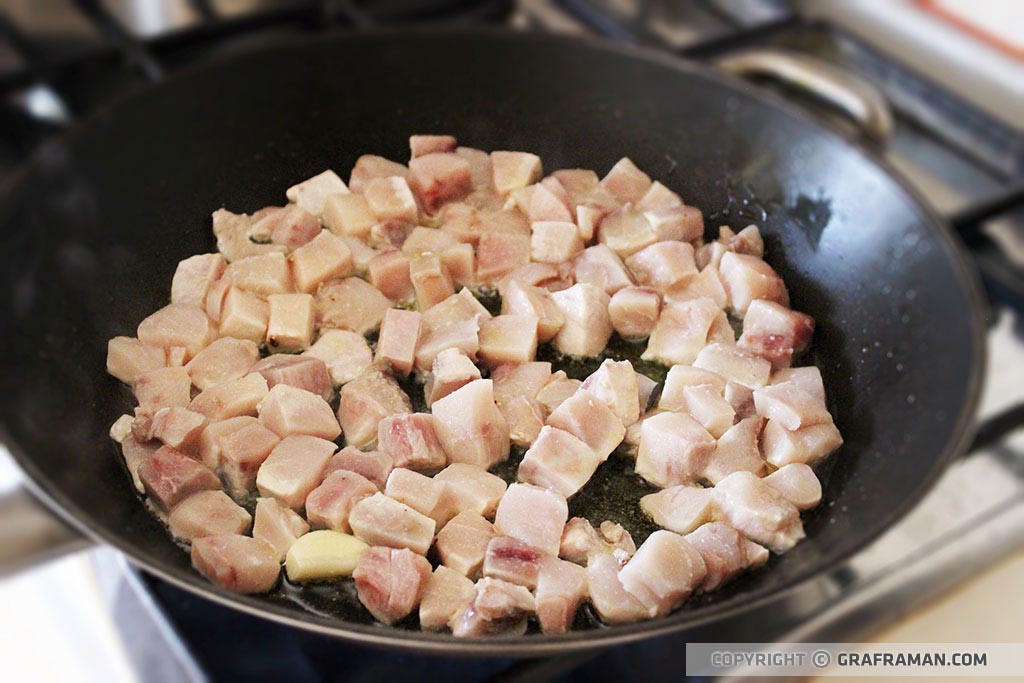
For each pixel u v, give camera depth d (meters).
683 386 0.40
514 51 0.45
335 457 0.38
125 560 0.38
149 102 0.42
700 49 0.59
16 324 0.36
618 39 0.60
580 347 0.42
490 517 0.37
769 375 0.41
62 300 0.38
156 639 0.37
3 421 0.33
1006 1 0.61
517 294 0.42
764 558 0.35
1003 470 0.43
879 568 0.40
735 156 0.45
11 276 0.37
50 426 0.35
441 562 0.36
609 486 0.38
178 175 0.43
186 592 0.38
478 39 0.45
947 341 0.37
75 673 0.38
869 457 0.38
